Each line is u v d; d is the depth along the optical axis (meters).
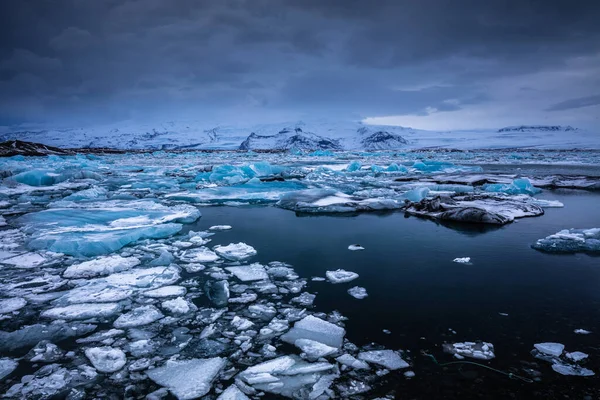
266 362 3.02
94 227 7.81
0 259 5.91
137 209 9.96
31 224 8.07
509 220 8.45
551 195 13.38
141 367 3.00
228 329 3.63
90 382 2.80
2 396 2.63
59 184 16.72
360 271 5.23
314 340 3.36
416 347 3.21
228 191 13.87
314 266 5.49
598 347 3.17
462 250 6.26
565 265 5.42
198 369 2.96
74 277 5.15
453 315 3.81
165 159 48.41
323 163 37.94
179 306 4.07
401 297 4.29
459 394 2.58
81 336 3.53
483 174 20.94
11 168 19.75
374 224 8.48
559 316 3.76
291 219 9.17
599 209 10.24
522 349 3.15
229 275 5.13
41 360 3.11
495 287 4.57
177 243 6.83
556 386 2.66
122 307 4.17
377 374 2.84
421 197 11.47
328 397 2.59
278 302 4.22
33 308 4.15
